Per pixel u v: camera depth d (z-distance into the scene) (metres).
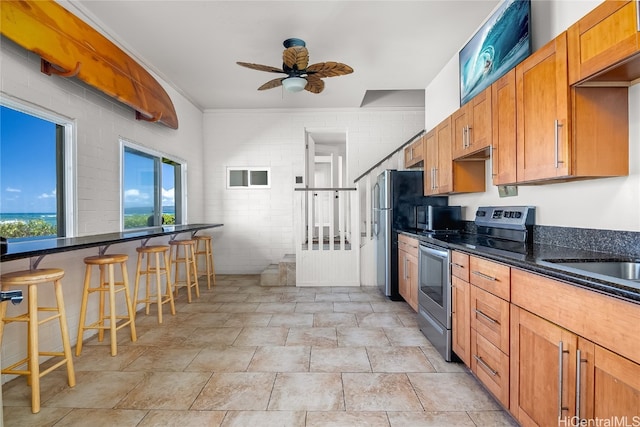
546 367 1.41
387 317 3.43
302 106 5.52
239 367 2.37
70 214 2.72
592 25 1.49
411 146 4.51
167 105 4.01
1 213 2.26
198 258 5.56
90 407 1.90
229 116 5.70
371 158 5.69
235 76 4.20
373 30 3.11
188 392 2.05
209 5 2.71
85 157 2.87
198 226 4.22
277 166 5.71
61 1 2.56
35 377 1.85
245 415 1.83
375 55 3.62
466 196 3.53
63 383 2.14
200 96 4.99
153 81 3.73
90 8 2.73
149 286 3.60
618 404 1.08
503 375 1.74
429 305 2.80
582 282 1.20
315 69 3.12
